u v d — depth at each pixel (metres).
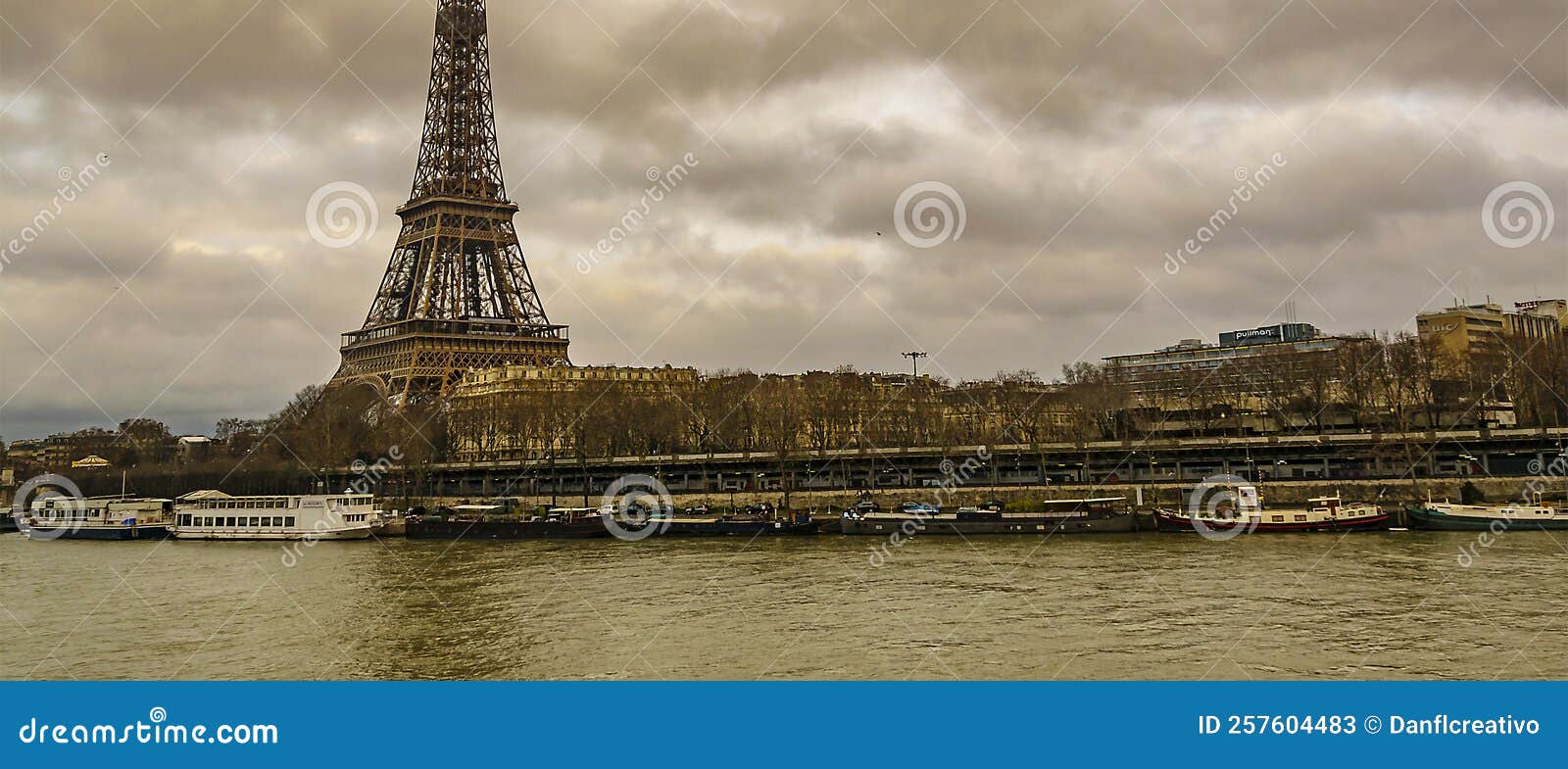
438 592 149.38
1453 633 106.81
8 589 159.00
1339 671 94.75
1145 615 118.56
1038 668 97.38
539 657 107.38
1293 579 139.88
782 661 102.44
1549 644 101.81
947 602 129.50
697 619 123.75
